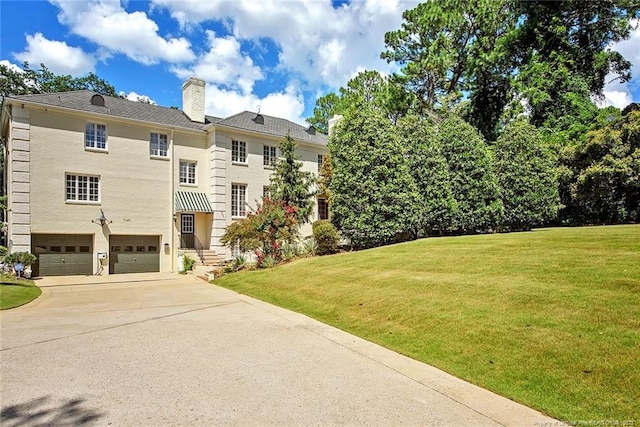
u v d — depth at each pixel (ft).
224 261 78.13
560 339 18.52
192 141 83.25
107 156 72.38
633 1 92.17
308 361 20.08
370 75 132.46
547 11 98.37
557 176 71.05
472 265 34.99
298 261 58.13
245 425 12.96
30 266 63.46
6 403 14.82
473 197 62.03
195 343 23.68
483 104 106.42
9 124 68.80
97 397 15.37
